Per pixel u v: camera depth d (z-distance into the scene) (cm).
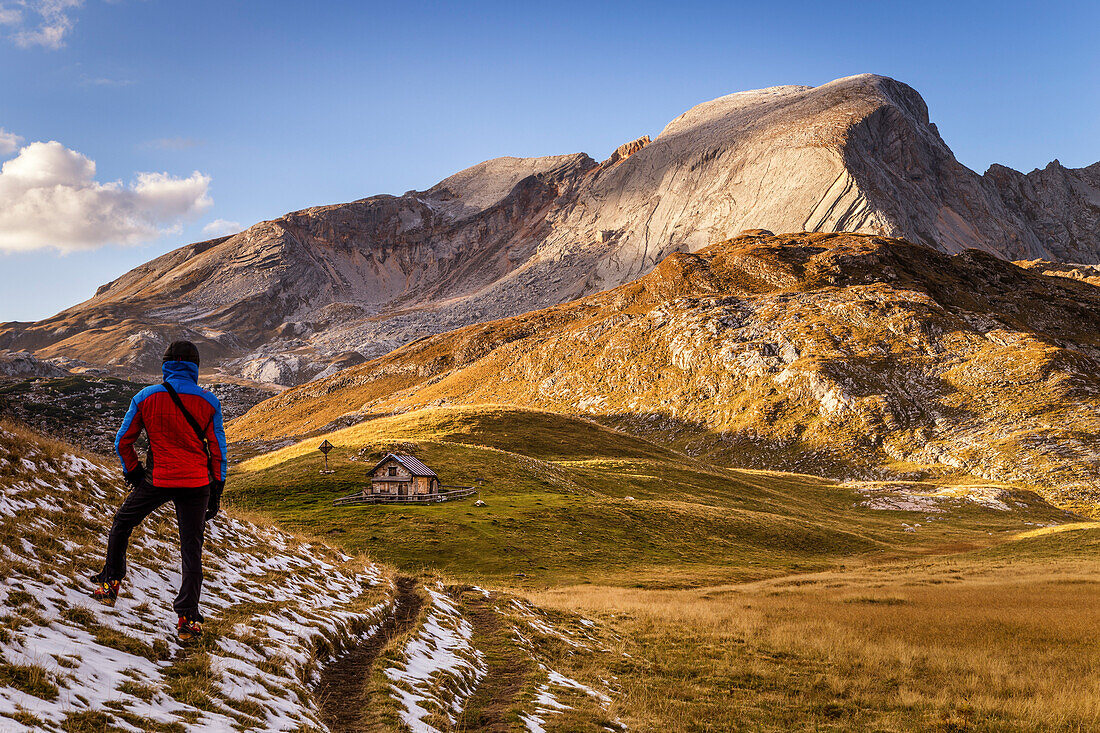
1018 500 12131
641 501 7875
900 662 2253
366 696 1077
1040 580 4497
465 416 14062
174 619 1029
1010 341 19525
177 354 884
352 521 5662
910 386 18762
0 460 1381
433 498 6688
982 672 2114
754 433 18788
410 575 2645
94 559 1132
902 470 15575
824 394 19100
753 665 2155
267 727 784
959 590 4078
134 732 618
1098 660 2255
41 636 751
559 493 7912
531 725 1230
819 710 1719
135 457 860
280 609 1339
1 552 973
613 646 2325
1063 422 15538
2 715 527
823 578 5053
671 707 1625
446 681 1335
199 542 897
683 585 4700
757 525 7675
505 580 4391
